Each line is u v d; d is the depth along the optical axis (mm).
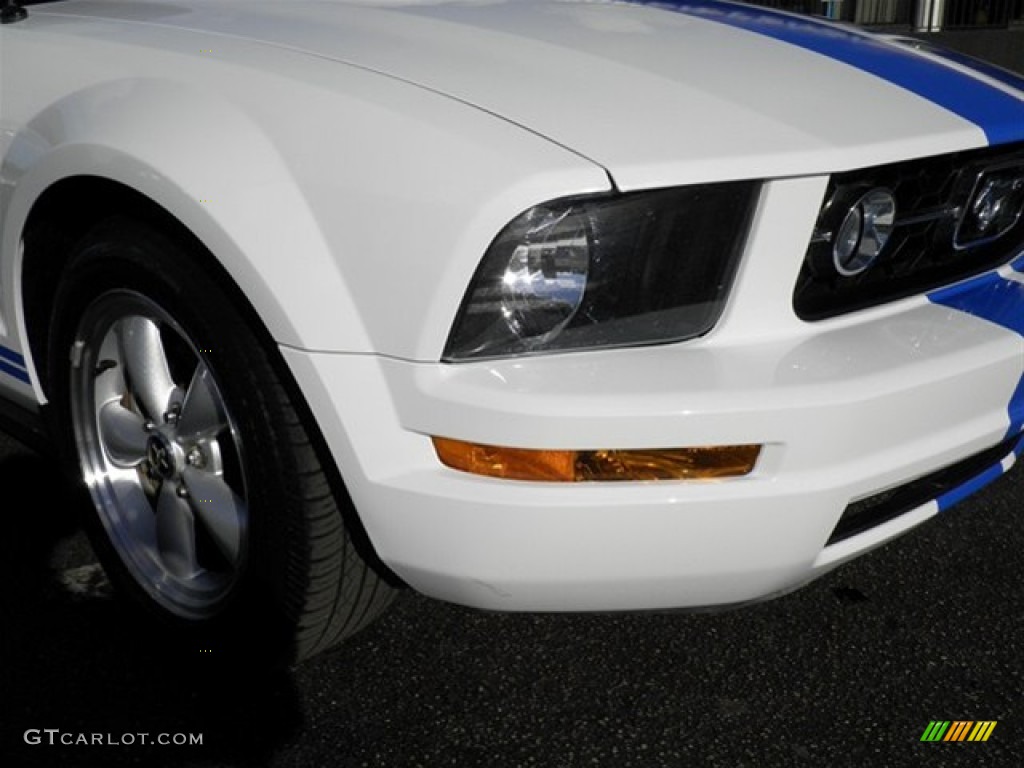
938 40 7555
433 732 1812
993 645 2053
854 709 1878
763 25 2189
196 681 1938
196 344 1761
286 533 1706
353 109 1618
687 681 1940
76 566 2268
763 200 1562
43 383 2182
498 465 1505
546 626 2088
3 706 1863
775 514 1528
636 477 1505
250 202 1592
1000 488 2639
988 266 1961
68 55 2012
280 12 2109
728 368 1535
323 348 1544
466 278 1471
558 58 1796
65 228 2055
